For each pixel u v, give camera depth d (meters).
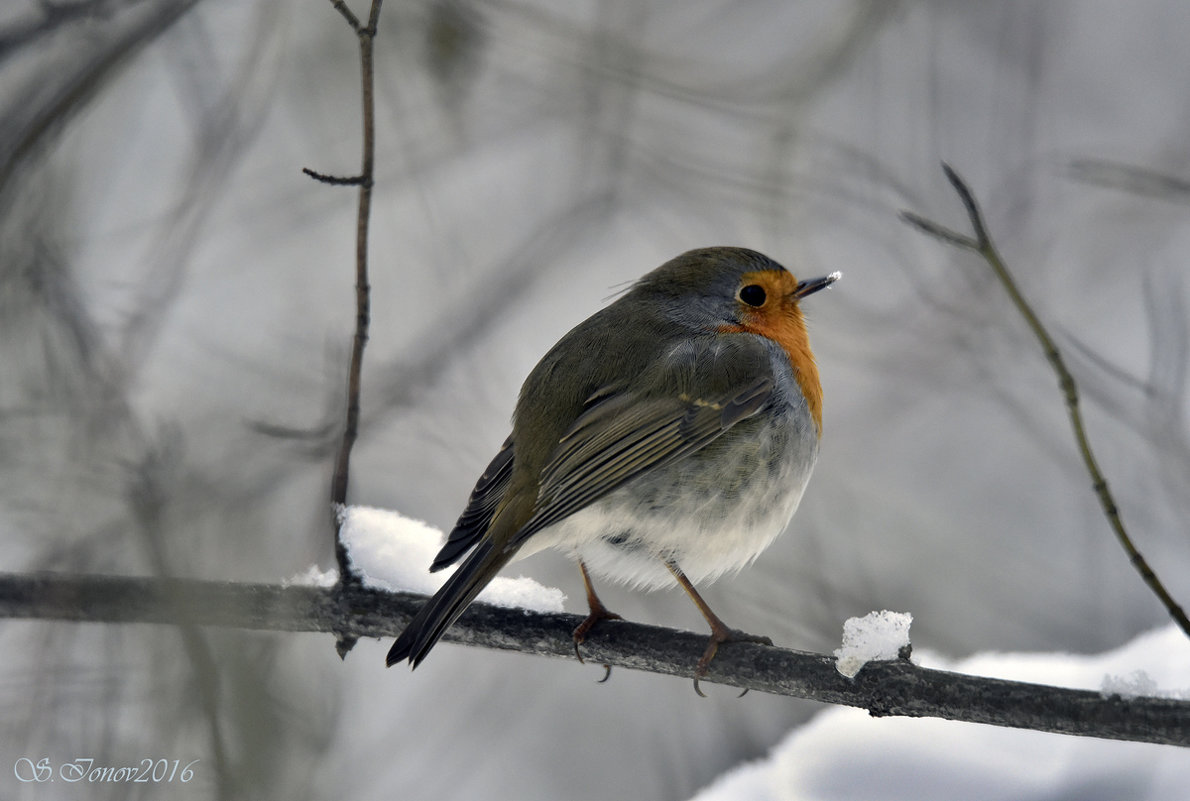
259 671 7.44
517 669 10.27
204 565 8.12
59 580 6.99
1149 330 12.33
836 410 13.02
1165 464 10.41
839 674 6.31
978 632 10.93
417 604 6.91
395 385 12.02
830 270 13.51
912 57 14.70
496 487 7.74
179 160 12.67
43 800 7.38
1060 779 7.26
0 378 8.88
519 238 13.40
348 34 13.16
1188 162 13.90
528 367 12.73
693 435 7.69
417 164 13.45
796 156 13.74
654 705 10.00
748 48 14.05
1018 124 14.10
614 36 13.59
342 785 8.20
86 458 8.23
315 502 9.25
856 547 11.55
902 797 7.32
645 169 13.71
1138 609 10.65
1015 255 13.54
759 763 8.11
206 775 7.27
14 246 9.42
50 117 9.43
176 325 12.10
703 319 8.45
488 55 13.41
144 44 9.89
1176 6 15.09
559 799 9.57
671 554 7.71
